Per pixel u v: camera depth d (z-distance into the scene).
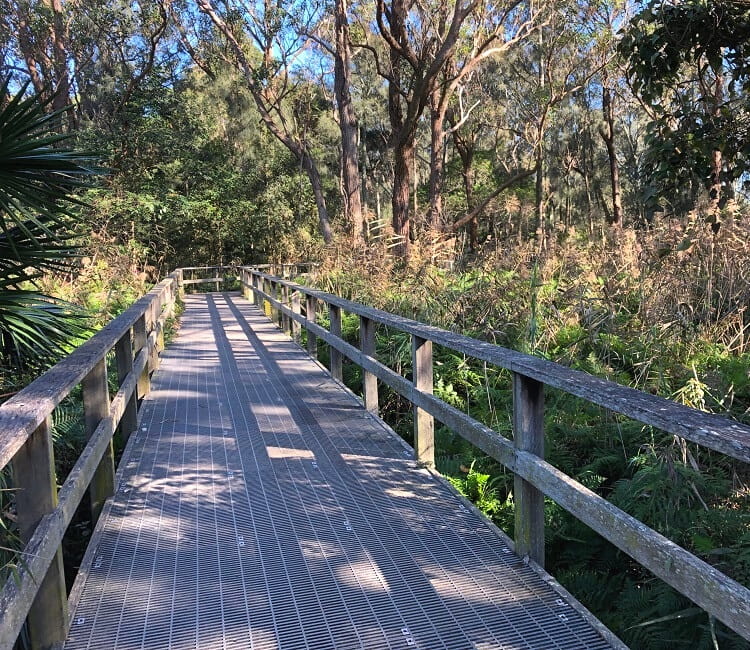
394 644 2.58
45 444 2.41
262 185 33.34
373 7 22.91
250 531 3.57
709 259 7.58
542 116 25.78
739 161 3.78
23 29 21.75
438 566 3.18
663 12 3.58
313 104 34.31
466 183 35.31
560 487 2.74
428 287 9.25
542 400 3.12
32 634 2.49
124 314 5.23
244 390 7.09
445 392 6.66
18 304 4.19
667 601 3.17
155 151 23.72
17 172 3.75
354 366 8.40
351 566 3.18
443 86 22.47
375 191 46.75
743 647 2.81
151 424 5.73
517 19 22.34
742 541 3.35
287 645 2.57
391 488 4.20
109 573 3.12
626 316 7.64
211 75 25.16
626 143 42.28
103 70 24.38
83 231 14.28
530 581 3.04
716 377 5.70
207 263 30.84
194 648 2.55
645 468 4.23
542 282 8.12
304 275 14.84
